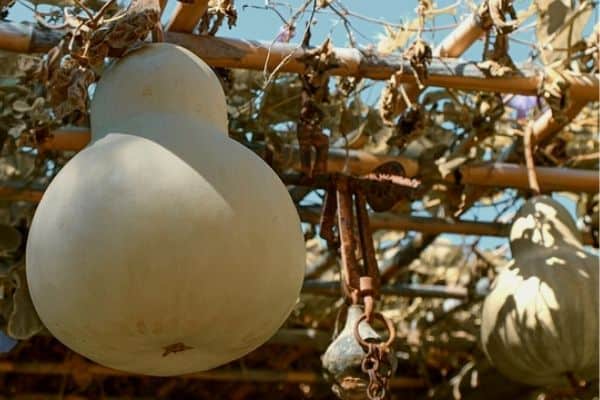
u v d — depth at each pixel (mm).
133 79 2652
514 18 3570
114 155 2410
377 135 4234
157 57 2691
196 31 3613
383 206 3512
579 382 3785
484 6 3584
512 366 3838
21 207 3988
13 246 3916
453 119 4219
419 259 5141
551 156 4238
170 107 2619
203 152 2436
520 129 4219
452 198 4266
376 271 3375
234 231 2344
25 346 4848
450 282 5160
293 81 4059
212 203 2344
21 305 3883
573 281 3713
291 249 2453
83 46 2818
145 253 2287
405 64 3588
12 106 3723
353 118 4148
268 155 3920
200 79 2693
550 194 4445
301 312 4984
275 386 5367
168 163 2387
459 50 3740
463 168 4109
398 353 5246
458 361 5324
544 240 3873
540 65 3910
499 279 3904
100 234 2305
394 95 3607
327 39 3484
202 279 2311
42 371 4852
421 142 4211
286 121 4062
